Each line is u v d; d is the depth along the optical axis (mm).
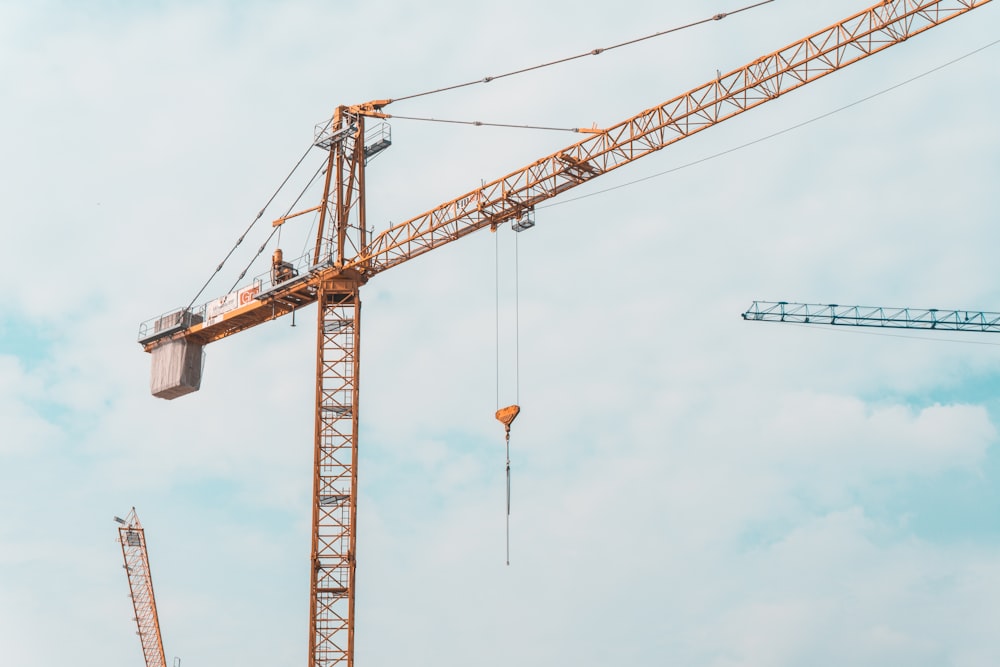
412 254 122375
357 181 125625
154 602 154500
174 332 134375
